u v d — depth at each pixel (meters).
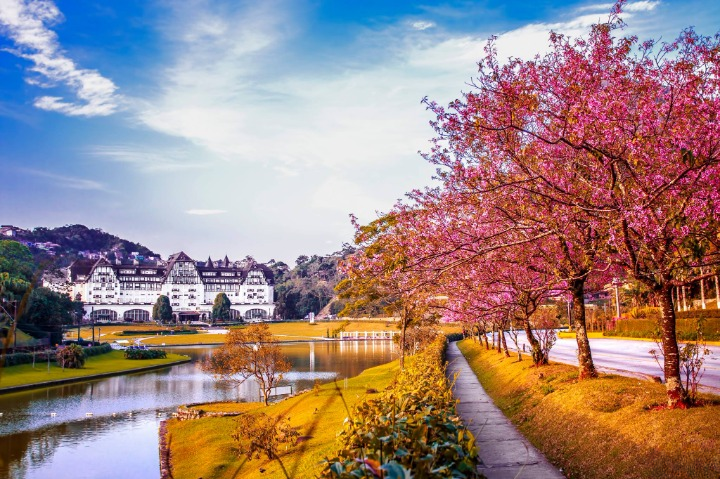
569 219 11.48
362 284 14.51
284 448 19.55
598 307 79.62
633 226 10.34
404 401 7.62
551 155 11.74
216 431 29.50
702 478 8.54
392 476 3.37
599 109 10.02
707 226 10.06
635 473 9.91
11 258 52.16
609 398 14.12
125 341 133.88
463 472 5.23
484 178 11.74
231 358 44.28
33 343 72.75
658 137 10.45
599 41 10.88
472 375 34.09
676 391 11.75
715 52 10.13
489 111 10.99
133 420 39.56
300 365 75.50
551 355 33.44
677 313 44.00
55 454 30.08
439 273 12.48
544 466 12.20
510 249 15.60
